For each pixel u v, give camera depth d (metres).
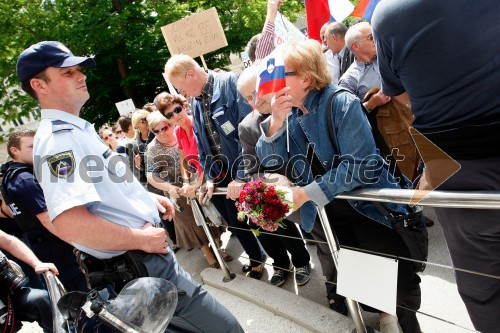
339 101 1.55
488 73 1.02
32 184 2.33
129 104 8.87
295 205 1.67
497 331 1.39
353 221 1.82
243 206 1.82
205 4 14.34
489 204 1.08
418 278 1.81
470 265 1.32
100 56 13.65
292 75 1.58
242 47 14.27
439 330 1.97
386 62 1.30
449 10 1.02
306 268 2.73
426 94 1.17
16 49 13.02
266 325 2.33
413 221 1.65
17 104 13.80
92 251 1.59
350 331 1.99
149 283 1.30
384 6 1.19
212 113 2.58
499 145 1.08
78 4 13.25
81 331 1.22
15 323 2.17
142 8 13.82
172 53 4.12
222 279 2.95
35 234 2.50
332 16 3.37
